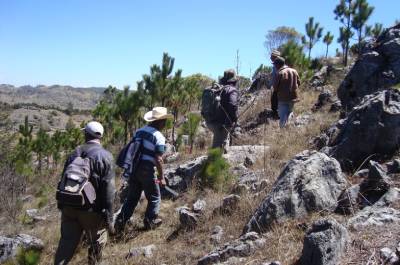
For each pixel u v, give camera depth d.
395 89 6.37
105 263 5.59
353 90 8.98
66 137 21.12
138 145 6.60
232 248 4.75
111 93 21.95
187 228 6.15
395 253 3.92
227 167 7.41
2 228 8.26
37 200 11.42
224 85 8.68
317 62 18.33
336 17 20.83
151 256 5.59
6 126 21.75
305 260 4.11
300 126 9.34
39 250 6.46
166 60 13.03
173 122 12.26
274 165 7.24
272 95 11.50
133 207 6.78
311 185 5.17
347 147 6.20
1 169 12.68
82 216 5.19
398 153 5.96
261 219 5.07
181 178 7.98
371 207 4.95
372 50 9.05
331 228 4.09
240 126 11.88
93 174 5.21
